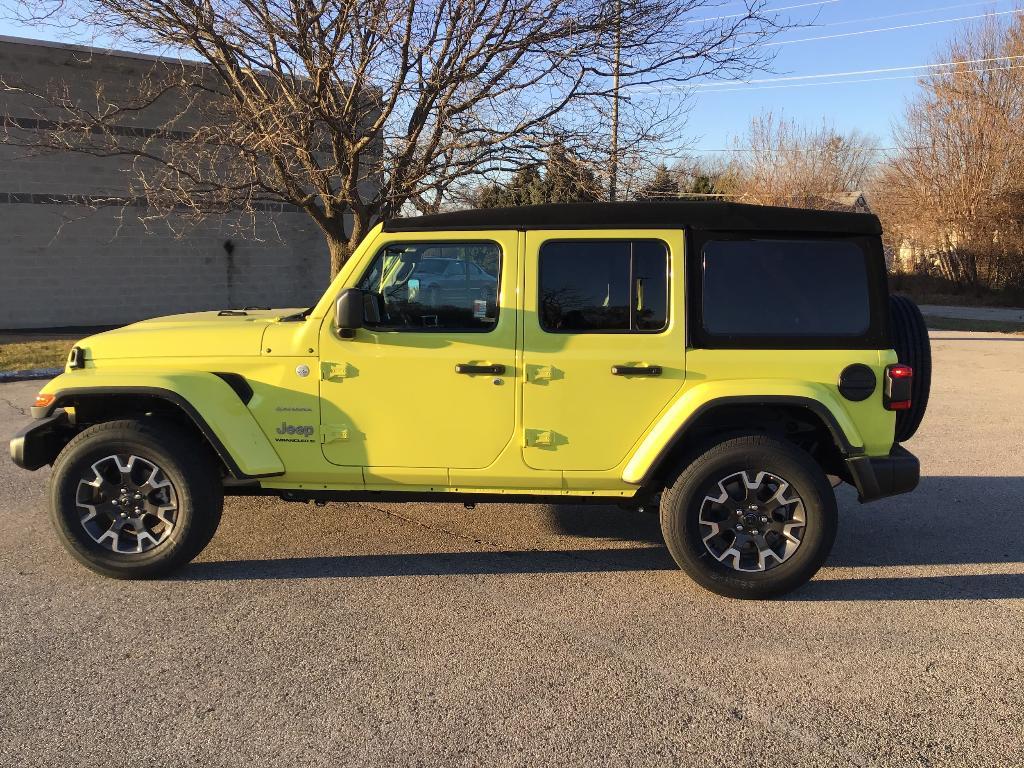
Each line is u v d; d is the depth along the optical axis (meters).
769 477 3.80
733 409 3.96
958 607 3.82
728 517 3.86
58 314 15.91
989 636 3.51
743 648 3.39
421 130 9.52
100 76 15.38
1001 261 29.62
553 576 4.18
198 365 4.04
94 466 3.95
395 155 9.55
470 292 3.97
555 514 5.24
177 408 4.20
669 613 3.73
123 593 3.90
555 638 3.47
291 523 5.00
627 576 4.19
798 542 3.80
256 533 4.81
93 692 2.99
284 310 5.16
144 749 2.64
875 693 3.03
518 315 3.91
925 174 31.09
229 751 2.63
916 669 3.21
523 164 9.77
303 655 3.29
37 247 15.51
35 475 6.07
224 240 17.62
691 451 3.90
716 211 3.88
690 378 3.85
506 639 3.45
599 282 3.92
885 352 3.83
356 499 4.18
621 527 4.98
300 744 2.68
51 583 4.00
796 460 3.76
